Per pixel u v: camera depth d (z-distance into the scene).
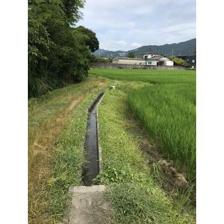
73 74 29.58
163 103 14.31
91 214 5.37
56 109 14.41
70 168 7.02
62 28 22.52
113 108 16.89
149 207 5.42
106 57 94.50
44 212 5.39
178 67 70.19
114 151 8.35
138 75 43.03
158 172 7.73
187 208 6.34
